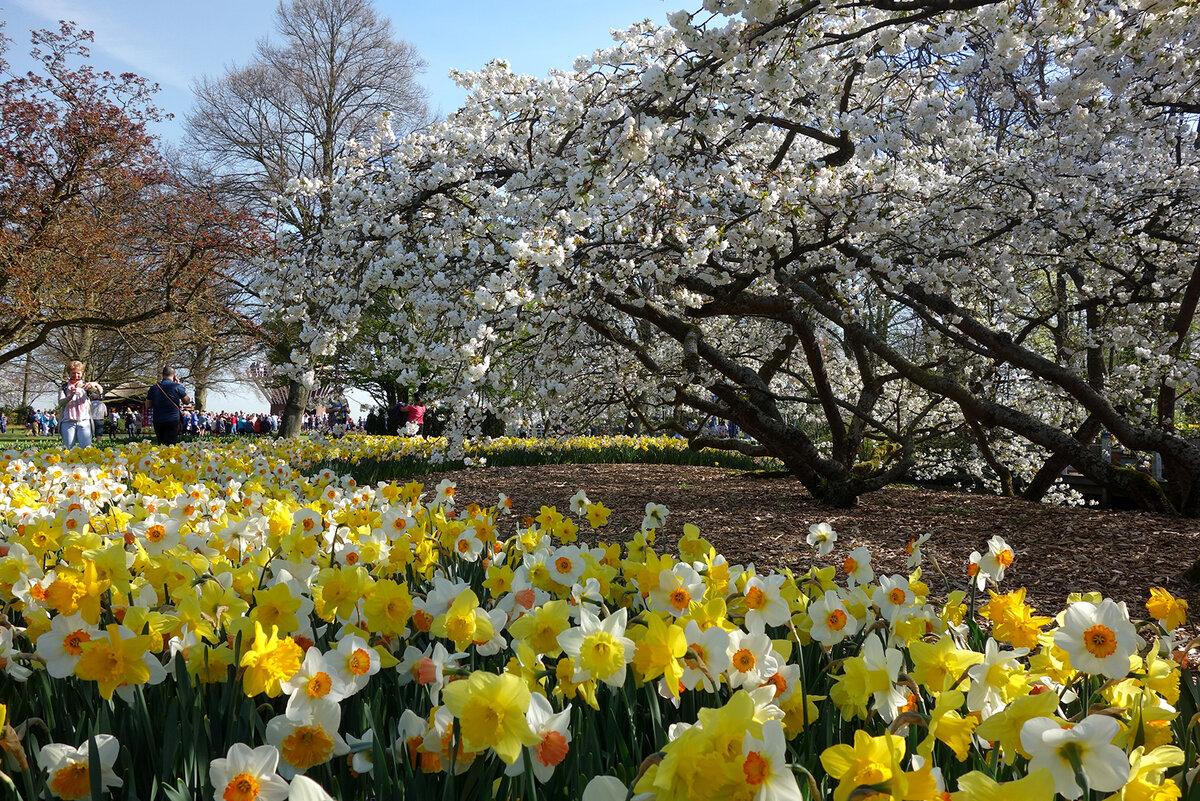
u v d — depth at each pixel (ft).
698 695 6.13
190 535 9.68
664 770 3.74
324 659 5.39
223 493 19.11
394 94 69.72
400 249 20.71
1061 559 18.38
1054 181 22.44
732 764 3.63
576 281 18.54
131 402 106.42
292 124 69.51
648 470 40.11
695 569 7.70
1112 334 27.43
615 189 18.38
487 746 4.38
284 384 64.08
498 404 23.21
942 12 15.33
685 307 23.89
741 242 20.10
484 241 21.13
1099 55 15.03
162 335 42.37
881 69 18.62
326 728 5.08
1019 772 5.38
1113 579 16.69
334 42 68.80
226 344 49.83
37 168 36.68
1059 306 27.25
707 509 25.91
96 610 6.09
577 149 16.98
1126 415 28.50
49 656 5.78
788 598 7.51
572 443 48.78
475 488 32.63
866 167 22.71
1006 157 23.03
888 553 19.25
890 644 6.97
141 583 7.62
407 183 21.83
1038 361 21.71
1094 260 26.03
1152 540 19.62
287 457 34.53
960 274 22.65
